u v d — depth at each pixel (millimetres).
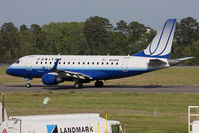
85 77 168250
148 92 147875
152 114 94688
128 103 115375
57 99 125750
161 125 80438
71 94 140375
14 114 93750
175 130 75375
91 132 53062
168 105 111125
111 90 157625
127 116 91438
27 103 115812
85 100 122812
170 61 159625
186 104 113250
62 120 52844
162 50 161500
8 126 52656
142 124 81438
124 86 181875
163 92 147625
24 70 178125
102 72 167750
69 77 166750
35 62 176875
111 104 113125
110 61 167125
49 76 163750
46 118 54188
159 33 162125
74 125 52469
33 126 50750
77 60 172000
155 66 161000
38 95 138125
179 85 188250
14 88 172250
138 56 164875
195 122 62938
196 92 147375
